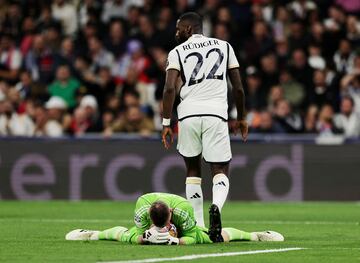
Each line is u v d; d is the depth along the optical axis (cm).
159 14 8125
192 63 3447
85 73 7631
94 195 6512
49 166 6544
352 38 7712
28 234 3828
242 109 3528
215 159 3422
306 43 7600
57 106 7069
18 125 7188
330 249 3145
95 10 8238
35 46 7844
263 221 4778
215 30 7644
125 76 7694
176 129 6475
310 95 7231
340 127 6925
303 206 6050
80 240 3431
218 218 3212
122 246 3133
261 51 7512
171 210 3145
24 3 8431
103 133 7019
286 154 6419
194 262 2684
